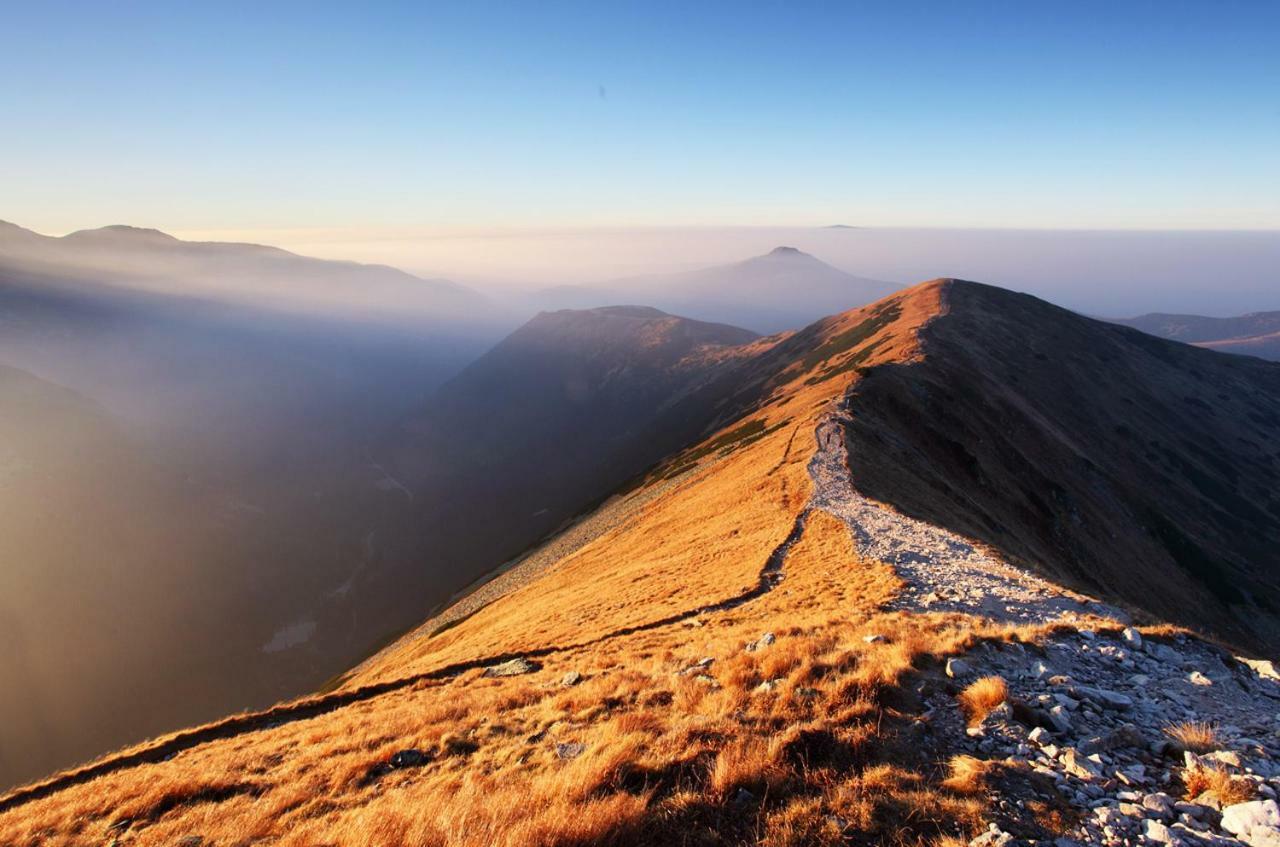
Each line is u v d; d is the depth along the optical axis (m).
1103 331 140.75
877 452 46.22
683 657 13.52
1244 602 69.25
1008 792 6.46
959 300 124.44
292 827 8.45
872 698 8.42
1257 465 108.75
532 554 81.62
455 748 10.44
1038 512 58.22
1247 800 6.10
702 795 6.64
